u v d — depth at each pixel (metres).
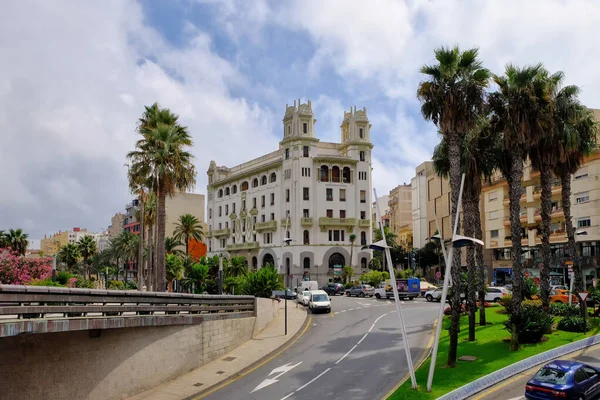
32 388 14.51
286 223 76.56
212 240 97.06
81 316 16.19
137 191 43.22
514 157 23.83
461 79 20.66
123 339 17.58
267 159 85.81
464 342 23.47
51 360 14.99
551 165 26.83
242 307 28.61
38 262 30.77
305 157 77.06
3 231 66.56
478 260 28.72
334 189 77.81
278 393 17.67
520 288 22.47
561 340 21.52
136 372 18.12
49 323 13.30
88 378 16.08
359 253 78.19
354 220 77.38
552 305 28.91
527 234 60.44
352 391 17.34
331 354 24.03
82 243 90.50
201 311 24.42
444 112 20.52
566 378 13.01
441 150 28.27
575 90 26.05
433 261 86.62
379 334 29.12
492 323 28.31
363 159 80.06
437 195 84.62
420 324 32.31
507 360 18.78
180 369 20.72
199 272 55.81
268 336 29.48
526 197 59.84
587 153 28.00
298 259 74.75
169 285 60.03
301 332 31.34
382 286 56.44
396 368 20.38
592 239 50.56
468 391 15.58
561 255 55.75
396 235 109.38
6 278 27.86
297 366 21.80
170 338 20.17
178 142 33.22
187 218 75.19
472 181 26.78
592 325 24.47
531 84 23.14
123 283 74.69
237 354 24.62
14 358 14.18
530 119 23.00
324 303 42.16
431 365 15.91
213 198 98.31
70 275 36.09
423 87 21.12
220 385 19.33
